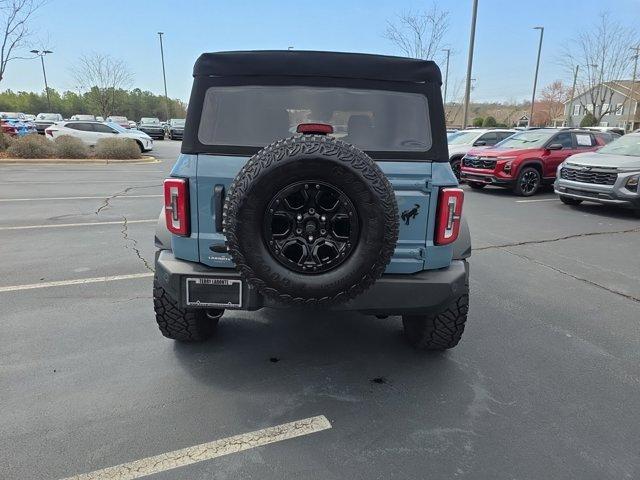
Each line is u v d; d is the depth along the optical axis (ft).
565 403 10.05
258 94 9.80
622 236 25.67
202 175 9.39
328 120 9.91
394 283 9.55
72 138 63.10
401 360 11.73
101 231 23.54
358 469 8.00
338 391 10.32
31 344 11.93
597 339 13.12
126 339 12.34
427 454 8.40
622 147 34.06
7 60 61.11
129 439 8.56
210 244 9.59
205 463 8.05
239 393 10.11
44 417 9.09
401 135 9.89
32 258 18.89
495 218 30.07
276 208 8.43
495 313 14.79
